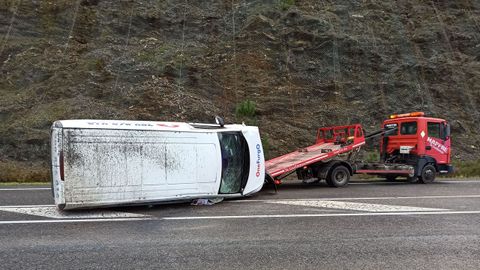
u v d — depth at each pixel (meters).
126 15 32.75
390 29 34.72
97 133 8.84
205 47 30.97
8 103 24.25
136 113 23.45
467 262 5.62
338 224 7.82
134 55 28.97
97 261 5.59
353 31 33.81
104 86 25.72
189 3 35.22
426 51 33.19
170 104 24.52
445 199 11.01
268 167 13.15
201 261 5.61
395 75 30.70
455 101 29.58
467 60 32.94
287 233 7.14
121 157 9.03
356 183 15.68
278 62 30.31
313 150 14.88
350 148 14.11
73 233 7.10
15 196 11.43
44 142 21.03
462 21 36.28
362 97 28.73
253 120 24.97
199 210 9.31
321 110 27.08
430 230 7.39
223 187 10.44
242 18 34.16
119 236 6.91
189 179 9.79
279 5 35.19
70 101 24.08
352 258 5.77
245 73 28.97
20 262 5.54
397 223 7.93
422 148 15.55
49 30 31.05
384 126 17.19
